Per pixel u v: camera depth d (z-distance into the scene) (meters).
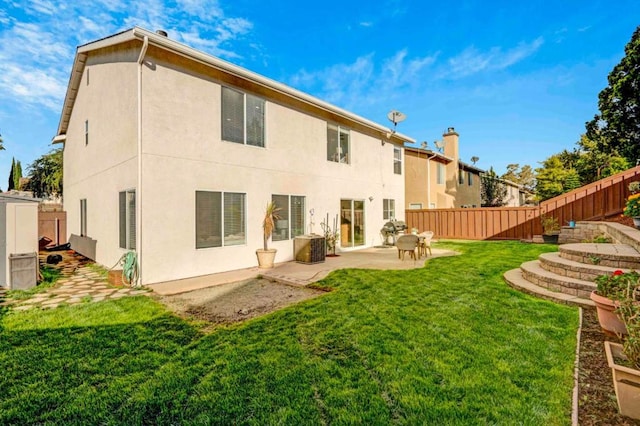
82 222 12.21
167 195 7.74
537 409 2.71
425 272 8.35
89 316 5.18
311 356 3.74
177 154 7.93
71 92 12.77
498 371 3.32
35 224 7.44
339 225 12.98
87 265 9.78
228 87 9.06
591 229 12.45
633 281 3.71
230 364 3.57
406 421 2.61
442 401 2.85
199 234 8.31
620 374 2.60
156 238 7.54
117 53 8.59
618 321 3.85
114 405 2.88
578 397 2.88
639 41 12.11
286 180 10.72
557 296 5.63
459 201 24.50
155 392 3.05
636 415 2.53
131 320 5.02
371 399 2.90
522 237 16.09
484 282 7.11
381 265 9.55
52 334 4.44
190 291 6.91
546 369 3.34
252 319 5.09
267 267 9.24
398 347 3.93
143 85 7.39
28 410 2.81
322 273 8.44
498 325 4.55
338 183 12.99
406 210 19.66
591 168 22.94
